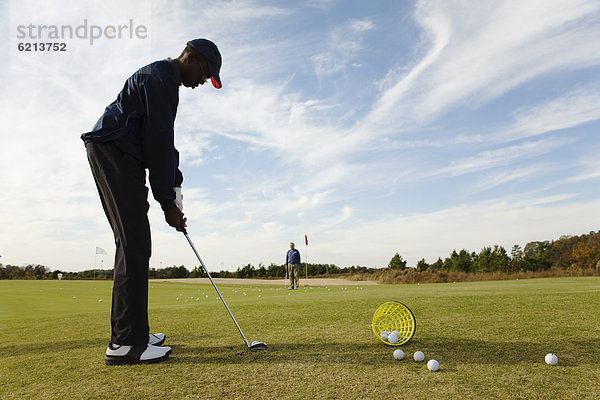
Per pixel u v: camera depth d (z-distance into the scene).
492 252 35.50
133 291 2.29
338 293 8.12
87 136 2.39
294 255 15.10
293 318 3.96
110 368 2.15
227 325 3.59
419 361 2.20
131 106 2.45
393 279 23.52
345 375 1.94
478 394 1.66
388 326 2.88
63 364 2.25
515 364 2.11
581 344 2.54
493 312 3.91
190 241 2.79
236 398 1.63
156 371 2.06
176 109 2.56
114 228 2.39
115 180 2.37
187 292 11.93
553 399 1.60
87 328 3.63
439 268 37.69
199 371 2.05
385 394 1.66
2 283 18.94
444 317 3.67
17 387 1.82
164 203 2.56
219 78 2.75
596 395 1.64
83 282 20.59
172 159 2.50
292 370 2.04
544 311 3.92
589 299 4.80
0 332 3.45
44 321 4.18
